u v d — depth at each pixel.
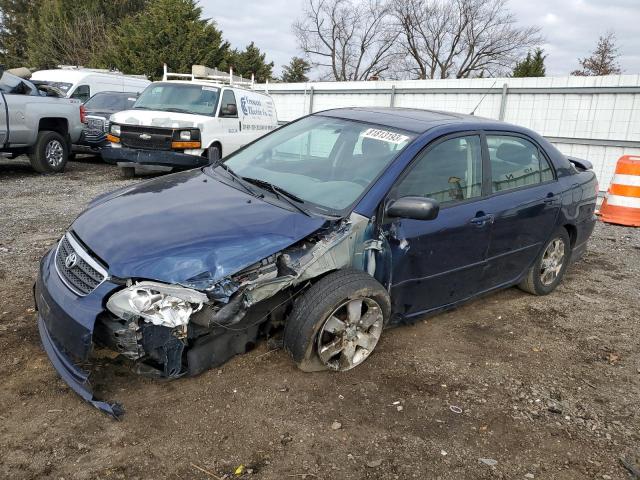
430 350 3.85
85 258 2.90
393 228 3.46
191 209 3.25
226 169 4.15
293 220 3.18
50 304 2.88
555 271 5.11
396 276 3.55
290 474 2.52
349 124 4.19
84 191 9.03
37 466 2.46
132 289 2.70
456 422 3.02
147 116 9.80
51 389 3.02
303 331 3.12
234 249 2.88
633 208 8.69
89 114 12.42
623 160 8.91
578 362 3.87
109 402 2.90
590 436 3.00
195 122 9.84
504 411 3.17
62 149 11.07
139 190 3.67
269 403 3.03
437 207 3.30
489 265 4.23
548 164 4.87
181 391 3.07
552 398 3.36
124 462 2.52
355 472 2.57
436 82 13.54
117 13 38.75
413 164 3.65
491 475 2.63
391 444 2.79
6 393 2.96
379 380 3.37
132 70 30.45
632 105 10.83
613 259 6.71
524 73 43.38
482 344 4.04
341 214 3.33
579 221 5.19
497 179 4.27
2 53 44.94
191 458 2.58
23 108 9.96
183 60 29.88
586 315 4.76
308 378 3.29
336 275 3.23
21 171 11.20
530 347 4.05
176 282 2.71
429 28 47.44
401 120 4.13
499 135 4.41
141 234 2.94
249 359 3.44
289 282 3.03
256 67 41.06
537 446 2.88
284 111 16.55
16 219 6.79
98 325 2.77
